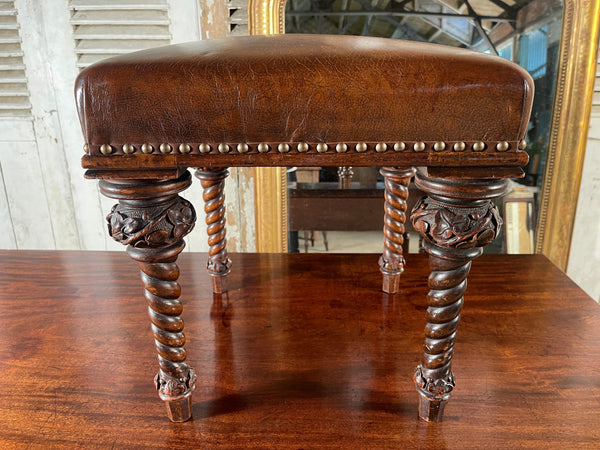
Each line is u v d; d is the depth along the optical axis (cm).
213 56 48
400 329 81
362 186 134
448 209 50
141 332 80
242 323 83
